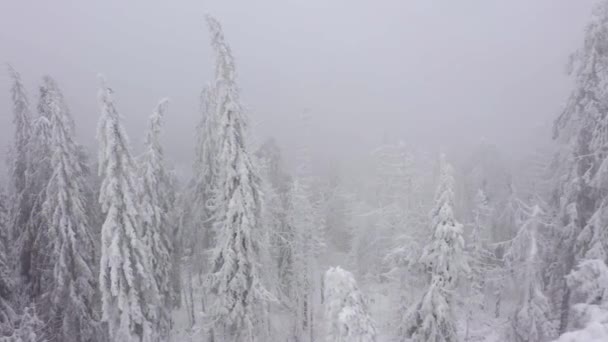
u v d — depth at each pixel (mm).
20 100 24484
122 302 18359
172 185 27656
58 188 20484
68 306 20672
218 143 20828
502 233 28984
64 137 20719
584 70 20531
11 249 23500
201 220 25531
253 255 20531
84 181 22609
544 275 23562
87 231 21672
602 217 19141
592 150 20266
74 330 20844
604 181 18844
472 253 24562
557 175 24500
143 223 20766
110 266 17953
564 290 20953
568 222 21625
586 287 12633
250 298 20297
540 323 19281
